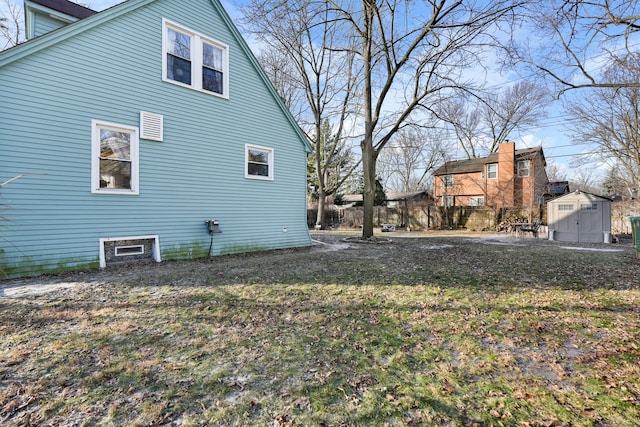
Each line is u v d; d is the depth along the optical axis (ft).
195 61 25.75
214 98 26.91
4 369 7.82
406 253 28.43
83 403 6.57
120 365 8.09
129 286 15.87
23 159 18.03
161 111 23.67
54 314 11.78
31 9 23.36
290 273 19.25
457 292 15.28
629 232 53.62
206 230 26.09
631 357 8.74
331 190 73.87
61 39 19.24
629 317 11.99
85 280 17.12
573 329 10.80
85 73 20.22
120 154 21.80
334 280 17.52
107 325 10.76
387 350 9.11
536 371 8.01
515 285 16.71
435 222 70.23
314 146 72.95
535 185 70.85
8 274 17.51
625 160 61.93
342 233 56.18
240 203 28.76
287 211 33.01
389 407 6.52
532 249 31.96
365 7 32.30
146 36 22.99
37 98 18.47
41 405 6.48
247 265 21.89
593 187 110.63
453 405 6.61
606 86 17.03
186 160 25.04
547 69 19.19
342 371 7.95
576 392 7.08
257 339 9.78
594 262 23.89
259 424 6.01
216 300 13.65
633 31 15.03
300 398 6.82
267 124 31.17
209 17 26.68
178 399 6.75
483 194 80.33
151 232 23.07
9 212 17.56
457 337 10.05
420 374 7.84
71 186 19.67
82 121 20.10
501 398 6.86
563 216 42.45
